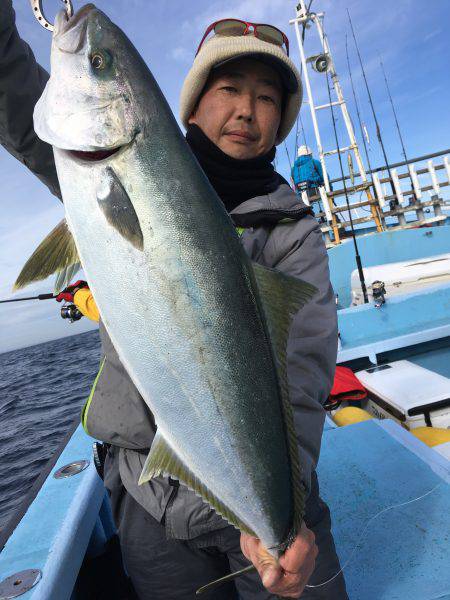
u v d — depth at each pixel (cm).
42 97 117
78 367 2927
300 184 932
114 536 241
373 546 193
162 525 141
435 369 499
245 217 148
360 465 249
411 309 526
